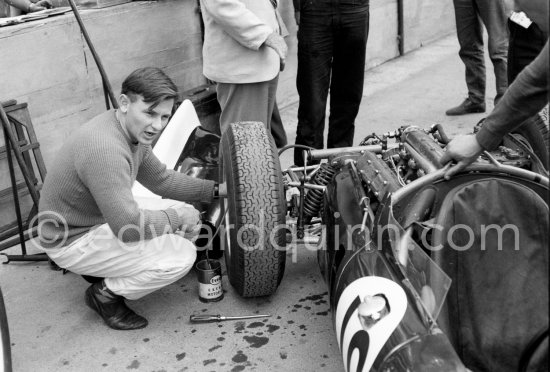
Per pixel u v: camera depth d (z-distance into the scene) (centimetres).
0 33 400
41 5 472
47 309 338
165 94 267
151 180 314
